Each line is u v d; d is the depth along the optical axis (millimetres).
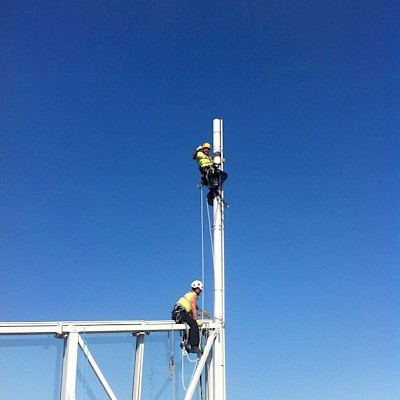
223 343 15758
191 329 14938
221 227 16906
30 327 12977
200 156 17281
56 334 13227
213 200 17125
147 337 14383
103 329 13688
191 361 14961
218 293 16156
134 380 13906
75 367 13156
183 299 15266
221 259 16594
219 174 17062
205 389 15359
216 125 17734
